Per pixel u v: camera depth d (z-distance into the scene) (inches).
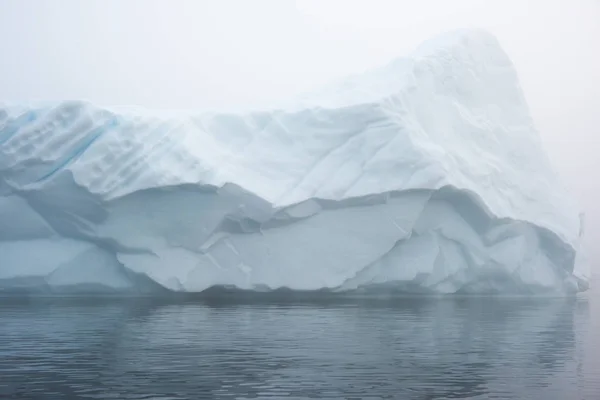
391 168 1600.6
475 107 1813.5
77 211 1552.7
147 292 1604.3
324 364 884.0
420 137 1643.7
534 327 1218.0
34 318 1277.1
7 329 1143.6
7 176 1562.5
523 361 906.7
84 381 786.2
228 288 1594.5
